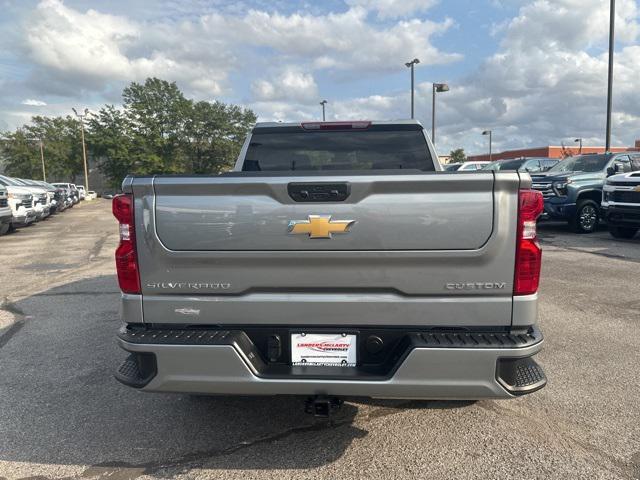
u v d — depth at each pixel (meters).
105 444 3.11
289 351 2.70
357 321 2.63
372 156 4.42
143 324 2.74
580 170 13.42
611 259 9.20
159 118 75.44
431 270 2.55
